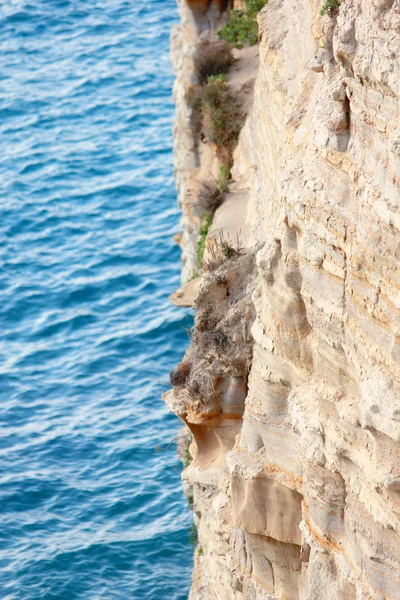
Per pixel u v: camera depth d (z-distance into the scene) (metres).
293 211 20.23
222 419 28.27
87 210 70.19
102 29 93.50
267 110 31.42
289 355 21.88
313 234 19.53
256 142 34.62
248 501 23.80
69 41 92.12
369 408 17.67
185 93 47.44
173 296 34.09
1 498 47.47
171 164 74.50
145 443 50.44
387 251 17.38
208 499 30.47
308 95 24.72
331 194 19.09
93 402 53.53
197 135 45.91
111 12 95.75
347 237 18.69
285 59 30.02
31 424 52.06
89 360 56.56
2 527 46.03
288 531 23.36
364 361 18.34
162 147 76.50
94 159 75.56
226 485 28.22
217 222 35.62
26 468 49.19
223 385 27.95
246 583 25.47
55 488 48.06
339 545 20.17
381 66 17.08
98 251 66.06
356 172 18.50
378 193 17.66
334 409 19.64
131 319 59.78
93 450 50.25
